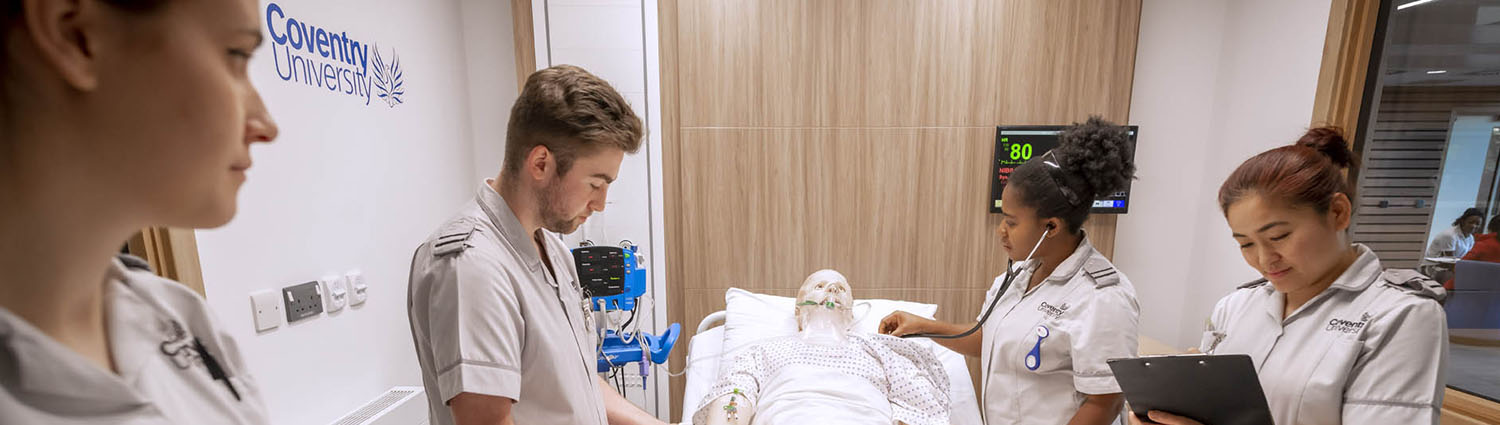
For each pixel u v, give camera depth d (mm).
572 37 2213
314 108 1509
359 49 1684
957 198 2371
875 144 2330
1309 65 1850
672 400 2625
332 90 1577
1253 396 741
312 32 1496
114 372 383
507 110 2359
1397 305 757
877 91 2283
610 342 1750
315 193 1519
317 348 1532
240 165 346
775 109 2301
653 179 2348
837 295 1932
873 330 2043
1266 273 874
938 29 2229
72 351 315
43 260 296
